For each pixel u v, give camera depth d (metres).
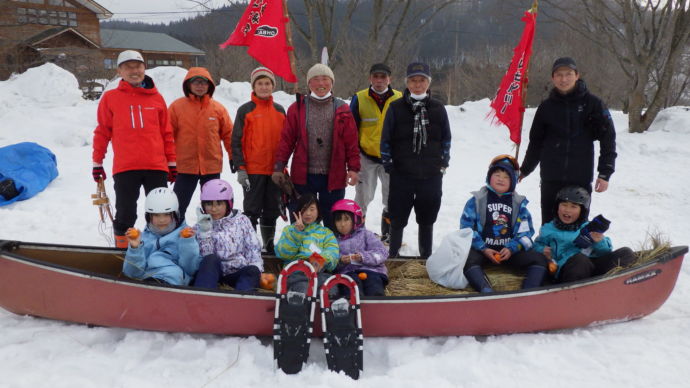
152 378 2.70
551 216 4.05
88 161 8.73
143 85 4.13
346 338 2.84
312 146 3.98
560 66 3.67
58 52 19.75
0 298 3.16
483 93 26.41
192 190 4.50
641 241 5.40
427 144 3.90
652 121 13.24
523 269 3.61
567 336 3.25
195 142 4.37
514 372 2.83
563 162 3.85
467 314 3.12
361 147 4.81
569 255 3.58
